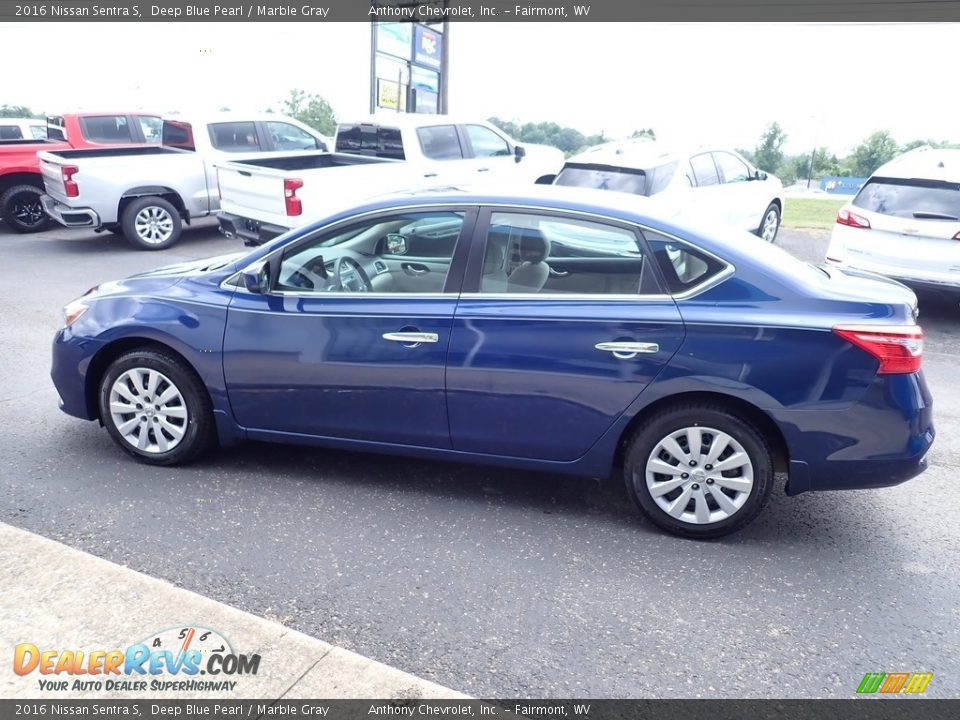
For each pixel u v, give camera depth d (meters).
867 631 3.19
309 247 4.20
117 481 4.27
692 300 3.70
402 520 3.97
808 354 3.55
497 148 13.25
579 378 3.76
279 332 4.13
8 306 8.20
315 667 2.75
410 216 4.08
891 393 3.55
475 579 3.46
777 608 3.32
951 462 5.00
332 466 4.57
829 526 4.07
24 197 13.16
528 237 3.93
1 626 2.89
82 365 4.44
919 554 3.81
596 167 10.34
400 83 18.77
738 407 3.71
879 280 4.18
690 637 3.10
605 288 3.81
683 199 10.21
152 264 10.78
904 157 9.17
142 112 14.08
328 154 11.80
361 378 4.05
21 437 4.80
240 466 4.52
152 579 3.21
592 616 3.21
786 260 3.96
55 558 3.33
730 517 3.78
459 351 3.88
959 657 3.04
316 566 3.52
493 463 4.05
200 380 4.34
